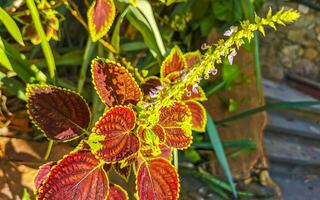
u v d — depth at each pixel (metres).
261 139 0.87
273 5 0.80
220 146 0.72
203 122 0.54
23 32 0.57
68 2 0.63
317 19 1.39
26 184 0.53
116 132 0.43
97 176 0.42
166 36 0.75
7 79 0.56
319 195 0.99
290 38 1.42
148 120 0.44
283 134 1.17
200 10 0.78
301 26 1.40
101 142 0.42
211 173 0.83
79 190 0.42
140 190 0.44
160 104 0.44
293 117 1.25
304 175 1.06
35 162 0.55
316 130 1.20
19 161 0.55
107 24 0.52
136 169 0.47
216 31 0.79
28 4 0.48
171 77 0.51
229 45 0.42
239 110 0.84
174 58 0.52
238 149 0.83
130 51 0.71
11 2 0.56
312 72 1.48
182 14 0.76
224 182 0.82
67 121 0.44
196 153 0.78
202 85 0.81
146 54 0.72
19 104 0.62
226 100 0.83
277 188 0.86
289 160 1.07
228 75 0.79
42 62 0.63
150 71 0.66
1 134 0.58
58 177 0.41
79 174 0.42
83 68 0.61
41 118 0.43
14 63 0.51
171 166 0.45
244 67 0.83
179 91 0.44
